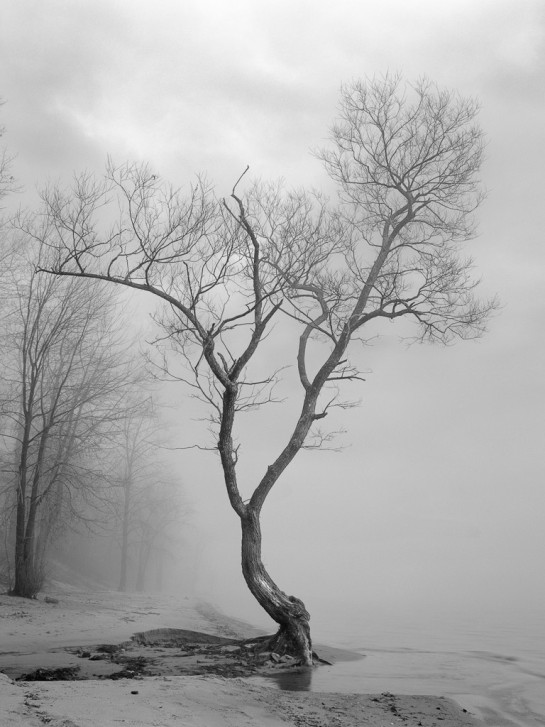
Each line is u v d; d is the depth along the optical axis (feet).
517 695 37.29
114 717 23.25
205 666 42.70
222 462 52.21
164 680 32.73
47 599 86.69
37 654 44.14
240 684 34.45
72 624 63.05
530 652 63.67
